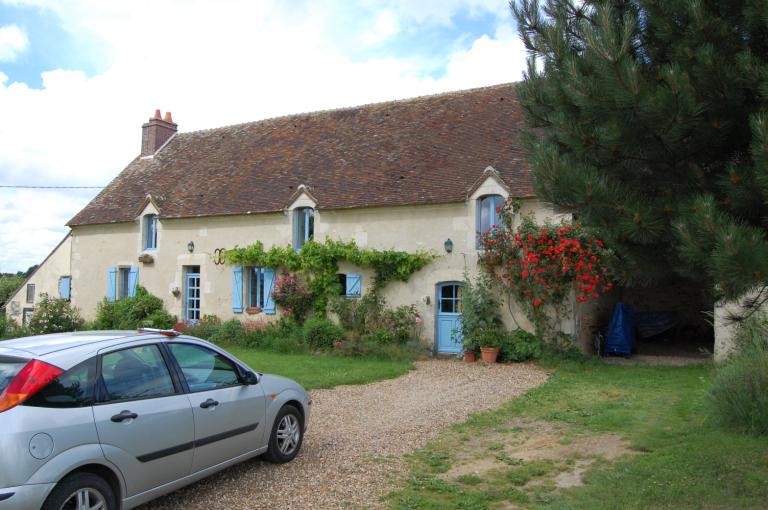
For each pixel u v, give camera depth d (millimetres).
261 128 22078
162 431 4617
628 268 5871
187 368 5188
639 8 5453
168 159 22750
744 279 4148
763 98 4641
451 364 13383
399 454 6449
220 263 18344
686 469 5621
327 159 18391
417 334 15000
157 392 4762
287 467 5945
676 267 5473
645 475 5531
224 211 18172
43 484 3742
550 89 5980
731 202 4770
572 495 5176
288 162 19156
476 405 8992
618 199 5125
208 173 20625
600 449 6586
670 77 4711
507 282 13844
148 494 4520
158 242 19766
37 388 3969
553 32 5859
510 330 13914
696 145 5133
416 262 14969
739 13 4945
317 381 10641
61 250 24594
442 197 14742
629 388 10086
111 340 4715
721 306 5699
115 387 4469
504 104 17594
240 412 5457
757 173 4258
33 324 18406
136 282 20219
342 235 16219
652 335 17328
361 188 16359
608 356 14594
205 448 5043
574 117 5719
